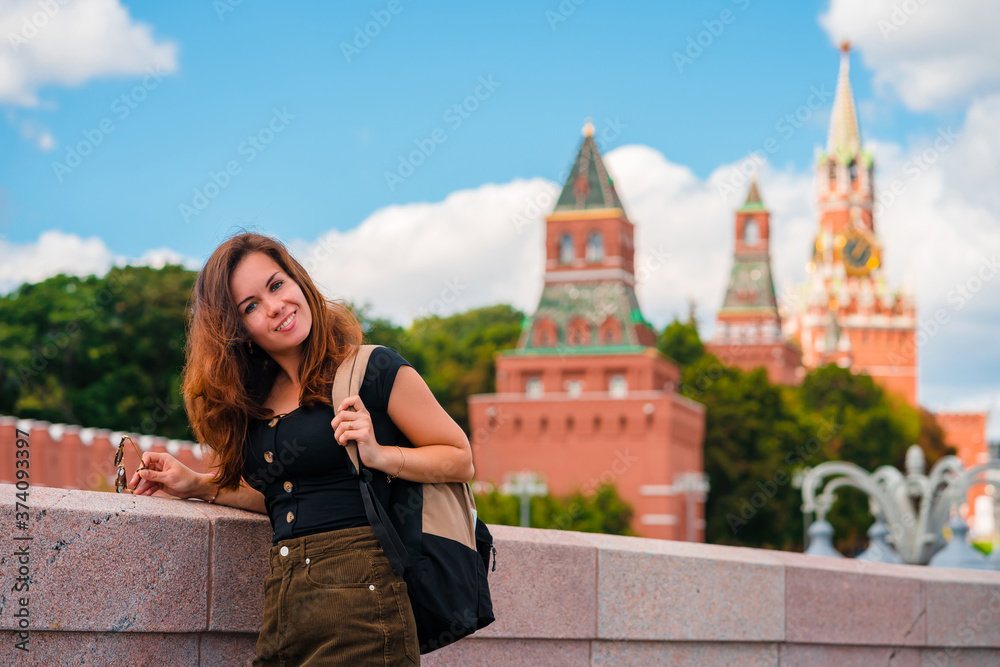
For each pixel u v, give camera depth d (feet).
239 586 12.42
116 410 161.48
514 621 15.64
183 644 12.18
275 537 10.10
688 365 285.02
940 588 21.22
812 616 19.20
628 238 231.91
